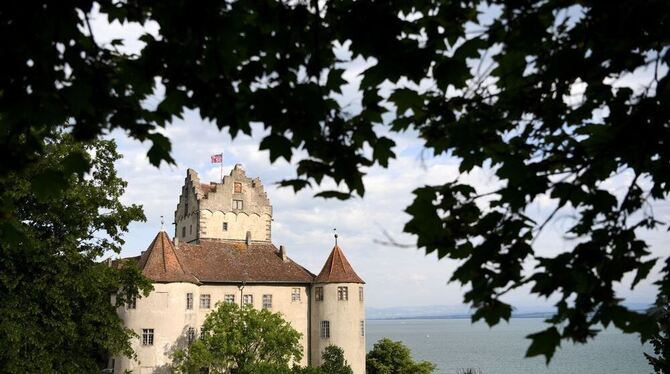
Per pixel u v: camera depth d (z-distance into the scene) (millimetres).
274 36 5371
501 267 5055
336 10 5293
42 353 27312
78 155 6008
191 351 40375
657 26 4871
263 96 5211
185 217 62312
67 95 5359
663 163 5598
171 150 6227
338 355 49469
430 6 5773
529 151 6102
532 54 5699
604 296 4629
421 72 4984
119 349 31250
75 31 5289
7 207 6664
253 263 54594
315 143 5613
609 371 95812
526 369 102188
